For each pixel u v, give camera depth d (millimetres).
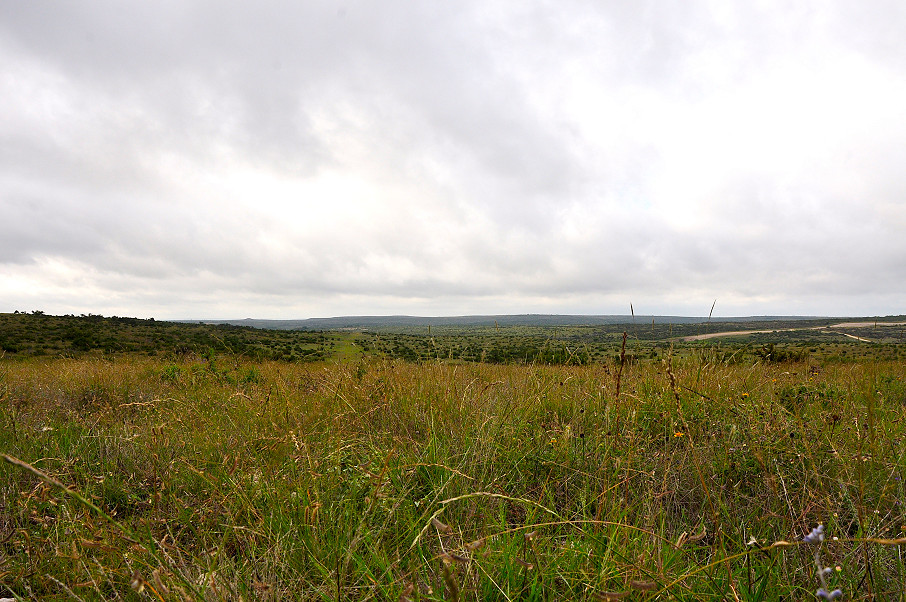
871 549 1853
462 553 1724
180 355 10398
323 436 3250
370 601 1697
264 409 3766
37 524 2307
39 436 3508
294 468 2619
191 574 1835
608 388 3969
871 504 2207
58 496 2357
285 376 5996
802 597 1686
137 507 2641
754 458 2711
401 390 4418
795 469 2535
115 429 3727
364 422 3674
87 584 1614
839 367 5188
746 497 2416
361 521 1986
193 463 2918
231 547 2223
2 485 2746
